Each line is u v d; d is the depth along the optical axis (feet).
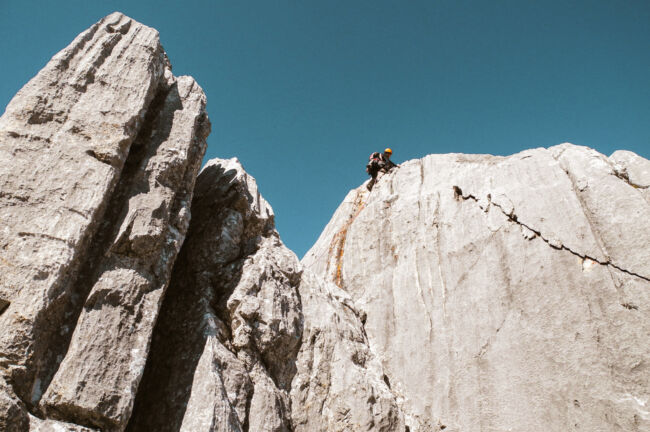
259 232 38.06
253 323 29.99
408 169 52.85
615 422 25.22
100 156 24.67
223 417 22.65
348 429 28.84
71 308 21.40
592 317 28.84
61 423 18.33
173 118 30.83
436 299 37.81
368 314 41.34
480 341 33.14
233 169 39.47
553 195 35.29
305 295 36.11
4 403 16.88
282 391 29.43
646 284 27.55
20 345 18.26
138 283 23.63
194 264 33.47
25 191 21.65
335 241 54.75
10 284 19.22
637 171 32.60
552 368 28.89
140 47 30.48
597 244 30.89
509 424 28.89
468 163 46.37
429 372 34.53
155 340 29.17
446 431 31.24
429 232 42.45
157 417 24.07
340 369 31.68
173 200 28.07
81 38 28.43
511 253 35.17
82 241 21.90
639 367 25.84
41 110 24.40
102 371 20.20
